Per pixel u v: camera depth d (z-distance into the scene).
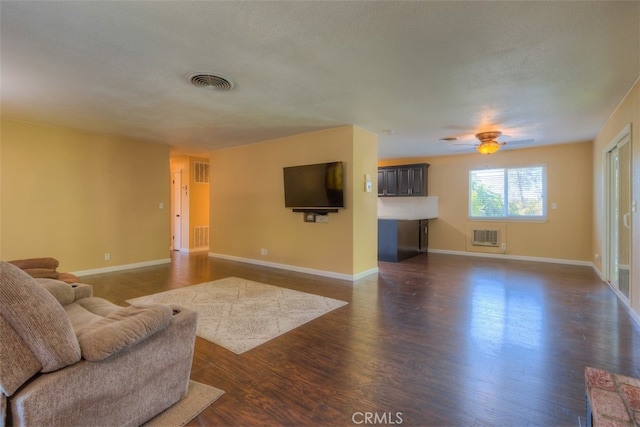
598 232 5.34
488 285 4.59
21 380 1.29
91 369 1.45
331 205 5.01
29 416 1.27
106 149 5.50
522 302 3.80
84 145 5.23
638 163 3.09
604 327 3.03
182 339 1.88
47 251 4.85
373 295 4.09
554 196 6.39
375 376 2.19
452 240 7.55
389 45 2.39
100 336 1.49
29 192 4.67
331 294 4.14
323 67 2.76
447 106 3.82
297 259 5.56
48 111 4.04
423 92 3.36
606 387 1.48
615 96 3.47
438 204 7.73
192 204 7.91
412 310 3.52
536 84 3.13
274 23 2.10
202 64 2.71
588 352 2.53
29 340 1.30
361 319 3.25
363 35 2.25
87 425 1.45
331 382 2.12
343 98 3.56
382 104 3.76
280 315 3.37
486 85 3.17
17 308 1.27
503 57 2.57
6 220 4.47
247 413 1.81
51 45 2.39
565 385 2.08
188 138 5.71
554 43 2.35
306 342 2.72
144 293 4.17
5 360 1.26
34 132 4.70
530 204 6.67
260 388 2.05
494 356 2.47
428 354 2.50
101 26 2.14
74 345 1.40
